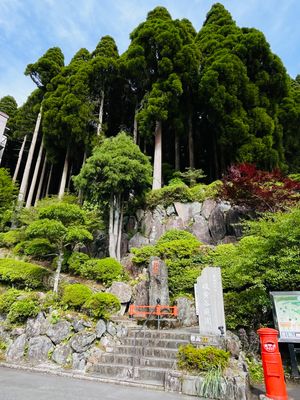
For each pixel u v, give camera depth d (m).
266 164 12.99
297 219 5.73
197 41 18.53
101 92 17.42
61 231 7.70
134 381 4.46
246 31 17.64
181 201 12.15
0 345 5.96
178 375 4.19
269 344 3.97
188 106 16.75
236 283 6.85
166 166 17.09
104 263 8.98
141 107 17.30
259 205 10.11
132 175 10.66
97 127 16.34
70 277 8.93
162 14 18.38
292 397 4.04
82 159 18.27
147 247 9.59
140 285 7.80
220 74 14.21
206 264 8.40
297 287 6.14
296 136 16.38
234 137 13.26
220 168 17.58
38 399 3.49
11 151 23.16
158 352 5.23
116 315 7.43
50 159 17.38
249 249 6.33
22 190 16.77
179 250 8.91
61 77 17.66
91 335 5.67
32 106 20.20
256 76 15.24
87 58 19.69
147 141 16.22
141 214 12.42
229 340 5.10
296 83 21.80
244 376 4.11
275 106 15.31
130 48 16.52
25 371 5.00
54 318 5.98
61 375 4.80
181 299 7.33
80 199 13.55
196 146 19.22
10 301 6.70
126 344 5.80
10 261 8.73
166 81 14.96
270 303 5.84
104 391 3.98
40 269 8.52
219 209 11.33
